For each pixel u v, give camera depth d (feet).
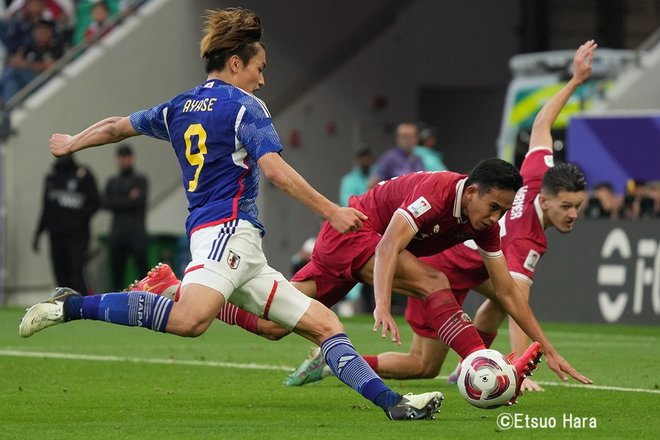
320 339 73.77
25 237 238.89
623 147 196.95
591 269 176.86
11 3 266.77
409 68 283.79
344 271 89.35
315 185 270.87
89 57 244.83
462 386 74.84
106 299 72.79
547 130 99.55
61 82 242.37
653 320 170.81
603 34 286.87
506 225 94.43
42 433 69.15
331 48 273.95
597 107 228.02
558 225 93.45
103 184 247.50
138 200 214.48
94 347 136.77
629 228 173.78
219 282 71.36
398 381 102.17
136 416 77.46
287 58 266.16
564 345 141.90
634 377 106.42
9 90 249.96
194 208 73.00
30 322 73.26
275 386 96.22
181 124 73.56
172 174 257.14
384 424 72.38
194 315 70.95
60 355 125.29
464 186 77.56
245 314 86.94
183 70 255.09
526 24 283.79
